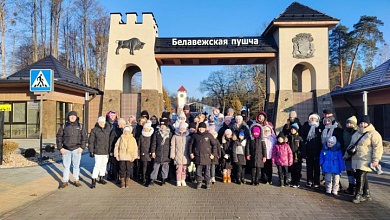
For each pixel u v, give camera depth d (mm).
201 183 8219
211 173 8664
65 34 47625
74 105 23812
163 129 8562
